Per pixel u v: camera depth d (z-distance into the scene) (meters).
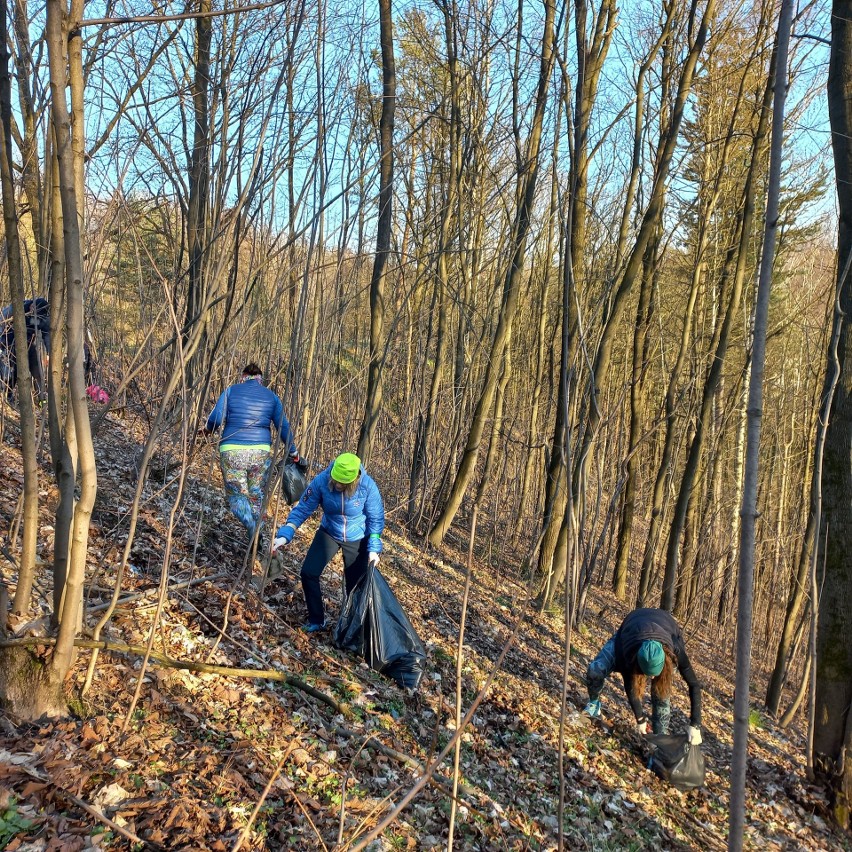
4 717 2.95
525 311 12.95
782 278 11.98
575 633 8.40
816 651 5.76
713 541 11.86
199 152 4.22
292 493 5.48
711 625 11.88
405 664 4.73
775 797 5.69
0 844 2.33
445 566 8.58
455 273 10.03
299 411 5.30
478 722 4.85
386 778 3.71
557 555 8.73
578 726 5.49
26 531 3.25
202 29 4.11
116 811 2.67
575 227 7.54
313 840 2.96
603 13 7.02
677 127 7.85
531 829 3.89
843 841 5.42
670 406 10.38
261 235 4.64
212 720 3.52
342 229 4.59
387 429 10.60
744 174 10.53
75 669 3.38
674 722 6.61
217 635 4.29
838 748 5.71
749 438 2.30
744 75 8.84
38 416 5.67
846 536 5.68
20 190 4.28
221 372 5.80
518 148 6.87
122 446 6.60
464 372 8.30
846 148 5.50
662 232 10.85
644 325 11.26
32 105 3.72
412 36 9.12
